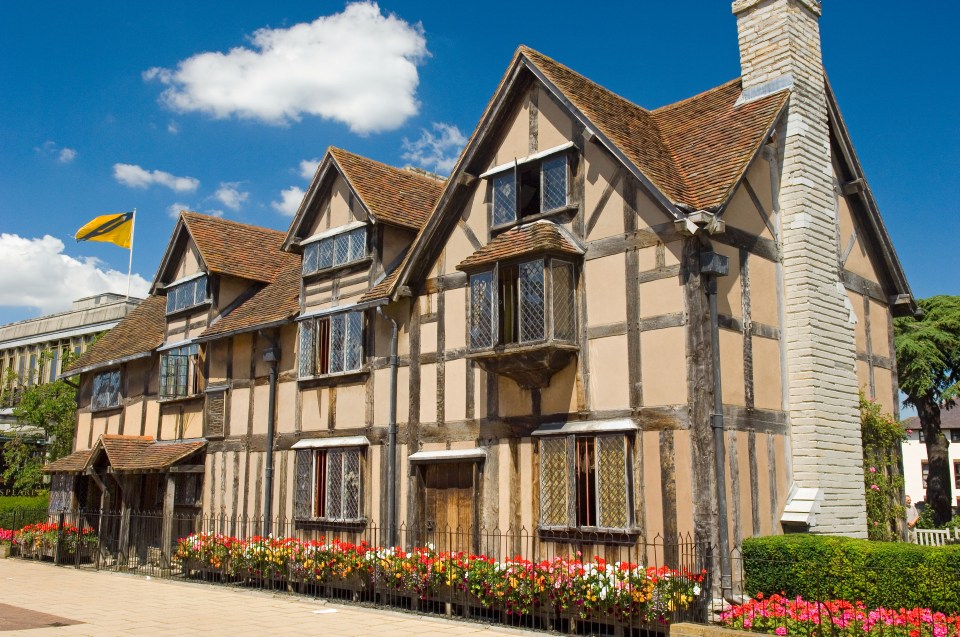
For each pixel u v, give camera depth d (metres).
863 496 13.13
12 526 24.34
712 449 11.02
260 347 18.89
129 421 22.98
